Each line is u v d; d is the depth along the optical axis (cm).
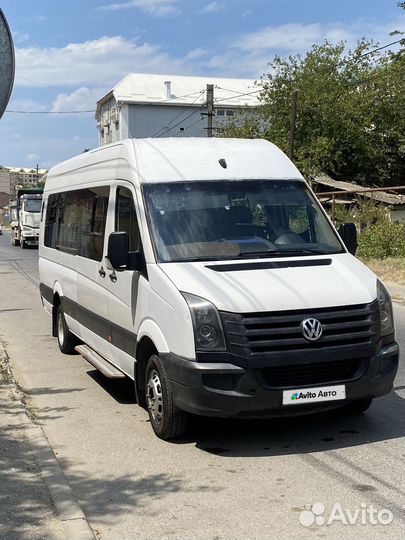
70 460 512
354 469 470
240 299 482
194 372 479
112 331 657
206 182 614
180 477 467
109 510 416
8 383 711
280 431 557
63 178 937
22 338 1066
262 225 598
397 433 545
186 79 6397
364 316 504
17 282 1891
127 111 5962
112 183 673
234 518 398
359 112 3484
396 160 3816
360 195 2381
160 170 614
